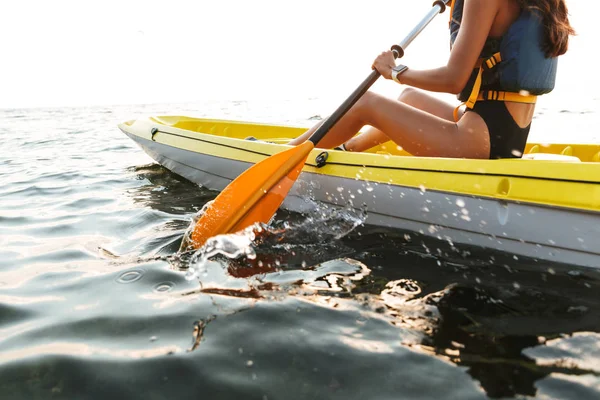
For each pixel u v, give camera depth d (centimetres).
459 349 106
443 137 178
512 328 115
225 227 188
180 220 216
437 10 215
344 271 153
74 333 117
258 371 99
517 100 166
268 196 197
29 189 297
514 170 158
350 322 120
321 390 93
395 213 189
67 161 409
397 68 180
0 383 96
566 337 110
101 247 184
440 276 147
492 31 160
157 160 321
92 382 96
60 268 163
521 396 89
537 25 154
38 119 1045
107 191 284
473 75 173
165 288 143
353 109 203
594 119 714
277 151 226
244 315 124
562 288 137
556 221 149
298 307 128
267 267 158
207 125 358
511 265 154
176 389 94
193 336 114
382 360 103
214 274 153
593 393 89
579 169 147
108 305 132
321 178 209
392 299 132
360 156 200
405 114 186
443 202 173
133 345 110
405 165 184
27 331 119
